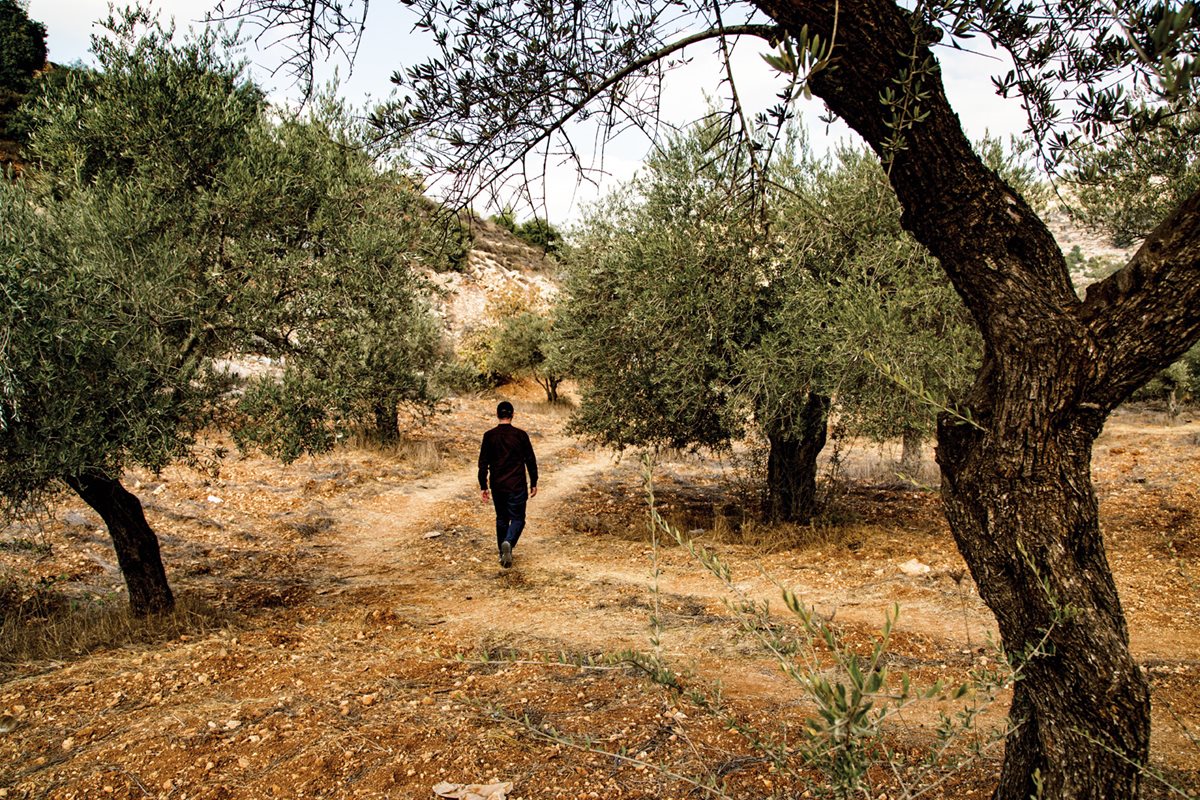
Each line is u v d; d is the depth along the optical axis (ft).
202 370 18.57
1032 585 6.99
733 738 11.78
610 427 35.70
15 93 77.10
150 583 20.26
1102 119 8.36
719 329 28.86
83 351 15.20
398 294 21.42
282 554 29.76
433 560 29.45
